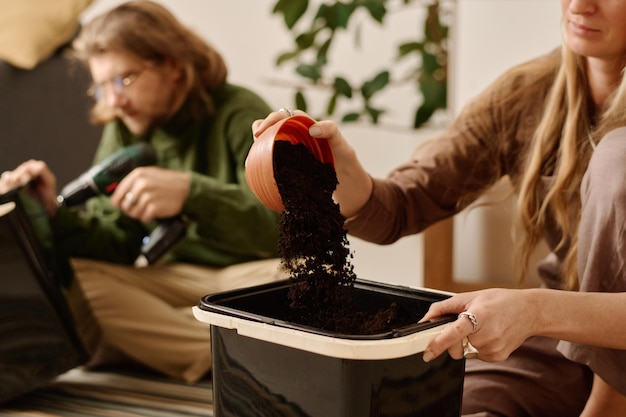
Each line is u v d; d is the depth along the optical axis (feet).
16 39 6.68
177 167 6.04
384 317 3.19
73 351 5.38
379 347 2.53
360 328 3.11
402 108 8.50
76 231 5.83
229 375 2.97
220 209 5.47
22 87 6.68
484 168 4.19
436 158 4.22
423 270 5.89
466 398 3.88
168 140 6.04
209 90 6.02
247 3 9.09
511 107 4.08
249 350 2.87
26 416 5.03
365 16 8.56
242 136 5.81
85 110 7.23
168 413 5.07
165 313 5.75
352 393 2.61
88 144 7.30
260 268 5.76
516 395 3.80
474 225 5.65
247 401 2.93
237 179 5.89
